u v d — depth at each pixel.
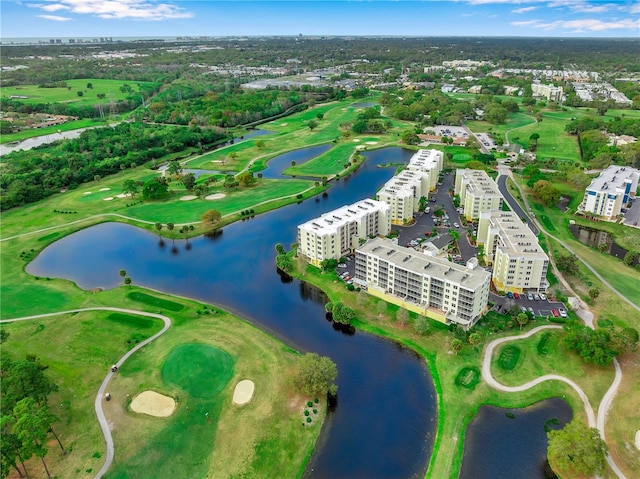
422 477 120.56
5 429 122.75
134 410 140.75
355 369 158.12
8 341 173.00
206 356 162.25
